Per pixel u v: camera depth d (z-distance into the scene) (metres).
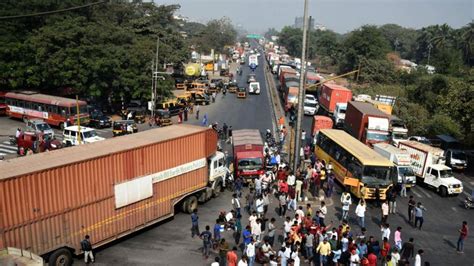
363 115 40.38
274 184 30.30
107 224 19.62
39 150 34.09
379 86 76.12
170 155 22.75
